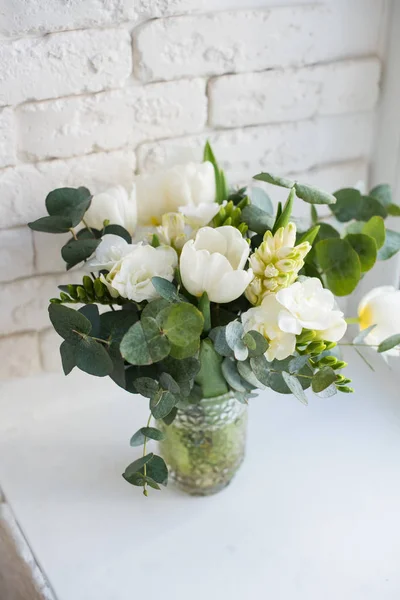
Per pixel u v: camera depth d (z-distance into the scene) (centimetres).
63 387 137
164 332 105
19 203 125
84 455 128
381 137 138
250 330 107
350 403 135
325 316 108
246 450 128
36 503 122
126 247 111
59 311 108
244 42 127
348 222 132
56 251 129
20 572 119
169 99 127
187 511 121
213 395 116
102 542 118
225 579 114
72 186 127
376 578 114
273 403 135
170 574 115
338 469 126
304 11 127
